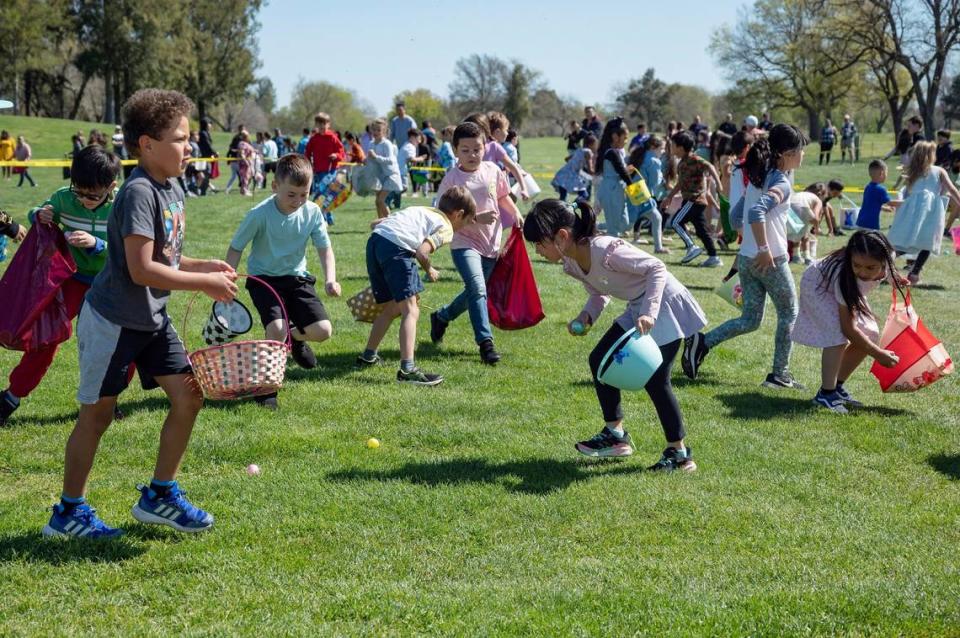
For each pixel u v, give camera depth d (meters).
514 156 15.84
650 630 3.20
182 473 4.75
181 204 3.82
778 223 6.53
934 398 6.58
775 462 5.09
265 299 6.14
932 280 12.05
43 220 5.07
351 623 3.25
